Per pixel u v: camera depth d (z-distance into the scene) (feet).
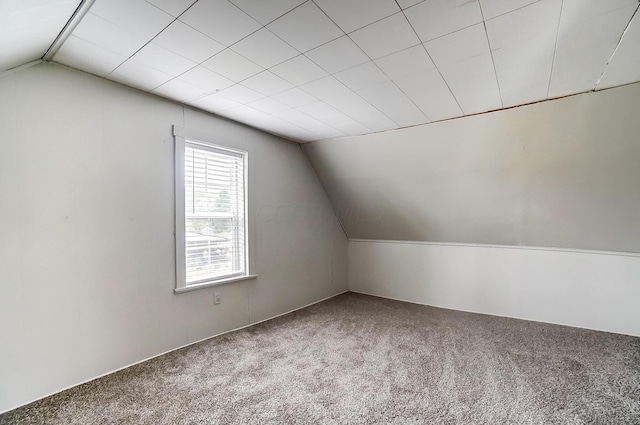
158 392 6.17
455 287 12.26
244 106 8.30
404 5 4.25
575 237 9.78
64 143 6.24
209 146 9.07
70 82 6.31
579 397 5.96
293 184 12.06
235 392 6.20
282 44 5.29
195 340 8.63
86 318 6.54
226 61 5.90
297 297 12.23
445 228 12.00
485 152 9.17
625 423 5.20
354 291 15.12
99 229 6.74
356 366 7.30
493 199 10.18
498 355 7.86
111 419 5.35
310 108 8.32
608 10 4.30
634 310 9.18
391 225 13.28
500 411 5.57
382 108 8.22
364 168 11.75
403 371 7.05
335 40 5.14
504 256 11.26
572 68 6.00
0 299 5.48
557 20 4.56
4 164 5.53
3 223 5.51
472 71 6.17
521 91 7.07
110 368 6.91
